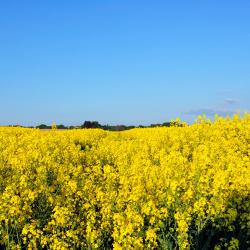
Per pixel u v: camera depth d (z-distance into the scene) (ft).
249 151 52.80
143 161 46.96
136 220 27.32
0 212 30.17
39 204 35.17
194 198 33.53
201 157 43.14
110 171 42.11
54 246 27.14
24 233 27.94
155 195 34.78
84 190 35.96
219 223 30.71
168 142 64.64
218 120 69.77
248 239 30.81
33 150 57.26
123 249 25.84
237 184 34.09
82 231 29.43
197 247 29.78
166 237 28.91
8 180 41.01
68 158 56.80
